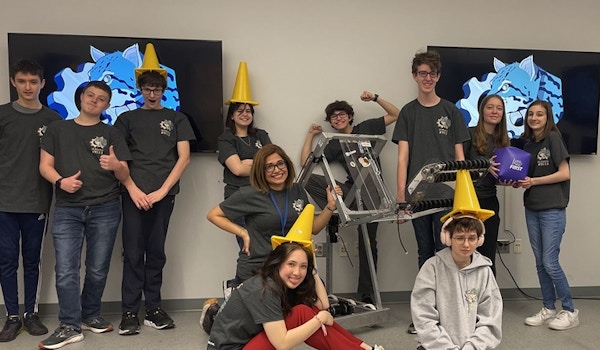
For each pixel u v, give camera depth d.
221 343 2.04
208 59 3.29
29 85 2.77
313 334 2.11
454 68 3.50
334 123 3.34
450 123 2.92
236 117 3.15
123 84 3.24
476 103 3.53
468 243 2.04
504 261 3.68
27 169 2.79
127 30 3.30
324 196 3.17
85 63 3.20
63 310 2.73
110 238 2.84
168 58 3.26
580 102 3.63
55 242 2.73
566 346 2.70
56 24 3.24
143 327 3.02
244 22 3.40
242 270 2.49
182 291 3.41
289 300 2.07
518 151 2.84
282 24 3.44
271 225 2.43
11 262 2.81
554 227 2.96
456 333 2.03
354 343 2.15
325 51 3.48
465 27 3.59
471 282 2.10
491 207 3.05
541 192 2.96
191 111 3.29
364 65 3.51
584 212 3.72
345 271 3.54
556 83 3.60
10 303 2.84
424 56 2.87
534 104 3.02
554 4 3.67
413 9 3.54
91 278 2.84
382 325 3.05
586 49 3.70
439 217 2.93
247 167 3.04
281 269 2.00
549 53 3.59
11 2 3.20
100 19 3.28
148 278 3.03
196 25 3.36
